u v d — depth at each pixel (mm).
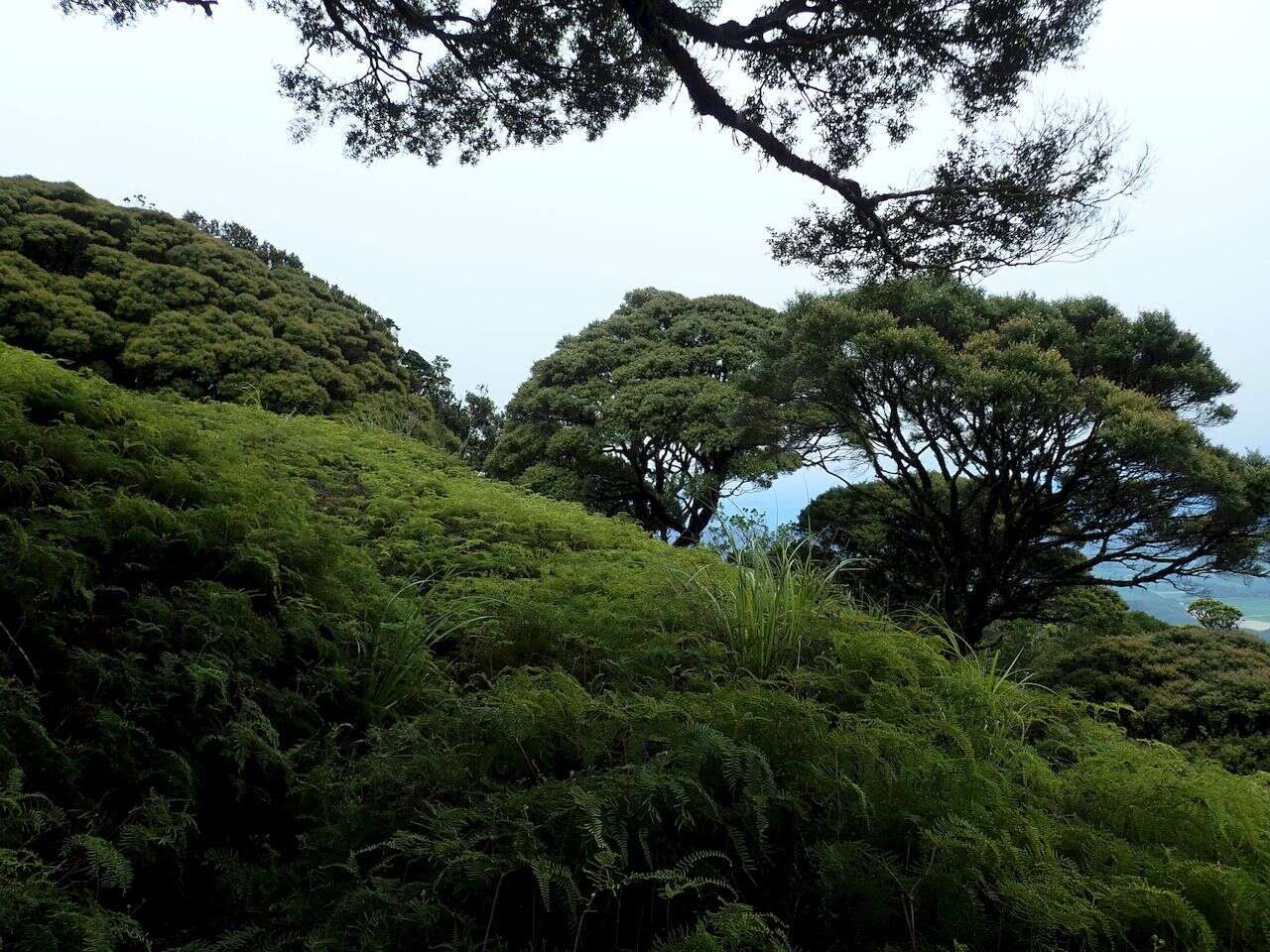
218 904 1956
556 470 17984
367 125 9359
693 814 1900
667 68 8516
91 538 2535
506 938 1726
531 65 8406
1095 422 10430
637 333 19688
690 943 1505
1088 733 3000
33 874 1598
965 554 11961
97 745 2021
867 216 7812
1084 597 13438
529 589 3879
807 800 2004
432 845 1782
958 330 12062
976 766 2178
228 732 2250
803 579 3477
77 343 10828
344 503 5180
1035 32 6617
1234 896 1768
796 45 6930
